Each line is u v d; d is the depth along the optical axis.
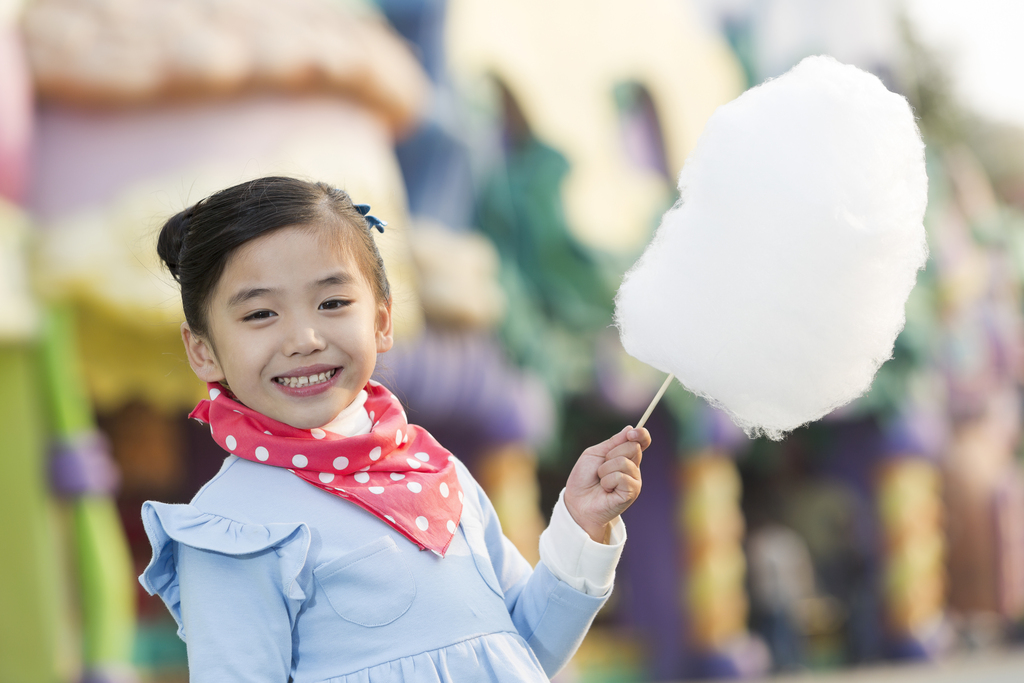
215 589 1.42
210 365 1.59
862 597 11.52
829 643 11.29
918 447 11.63
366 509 1.49
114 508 7.52
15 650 5.40
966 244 13.41
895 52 12.05
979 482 13.47
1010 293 14.54
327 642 1.42
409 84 6.86
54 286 5.53
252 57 5.91
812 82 1.47
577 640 1.65
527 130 8.55
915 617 11.38
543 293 8.37
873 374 1.53
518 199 8.36
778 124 1.45
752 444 12.20
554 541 1.65
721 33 10.50
